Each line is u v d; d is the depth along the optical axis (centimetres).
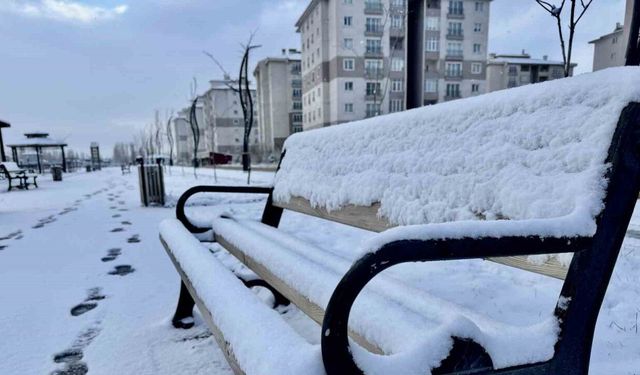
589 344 83
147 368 163
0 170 1720
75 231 493
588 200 81
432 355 72
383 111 3419
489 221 72
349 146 174
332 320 66
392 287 116
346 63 3753
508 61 4603
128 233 475
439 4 3806
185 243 159
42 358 175
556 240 75
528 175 98
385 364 69
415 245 66
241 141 6806
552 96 98
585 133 88
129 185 1453
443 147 127
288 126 5819
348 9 3716
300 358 68
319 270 114
